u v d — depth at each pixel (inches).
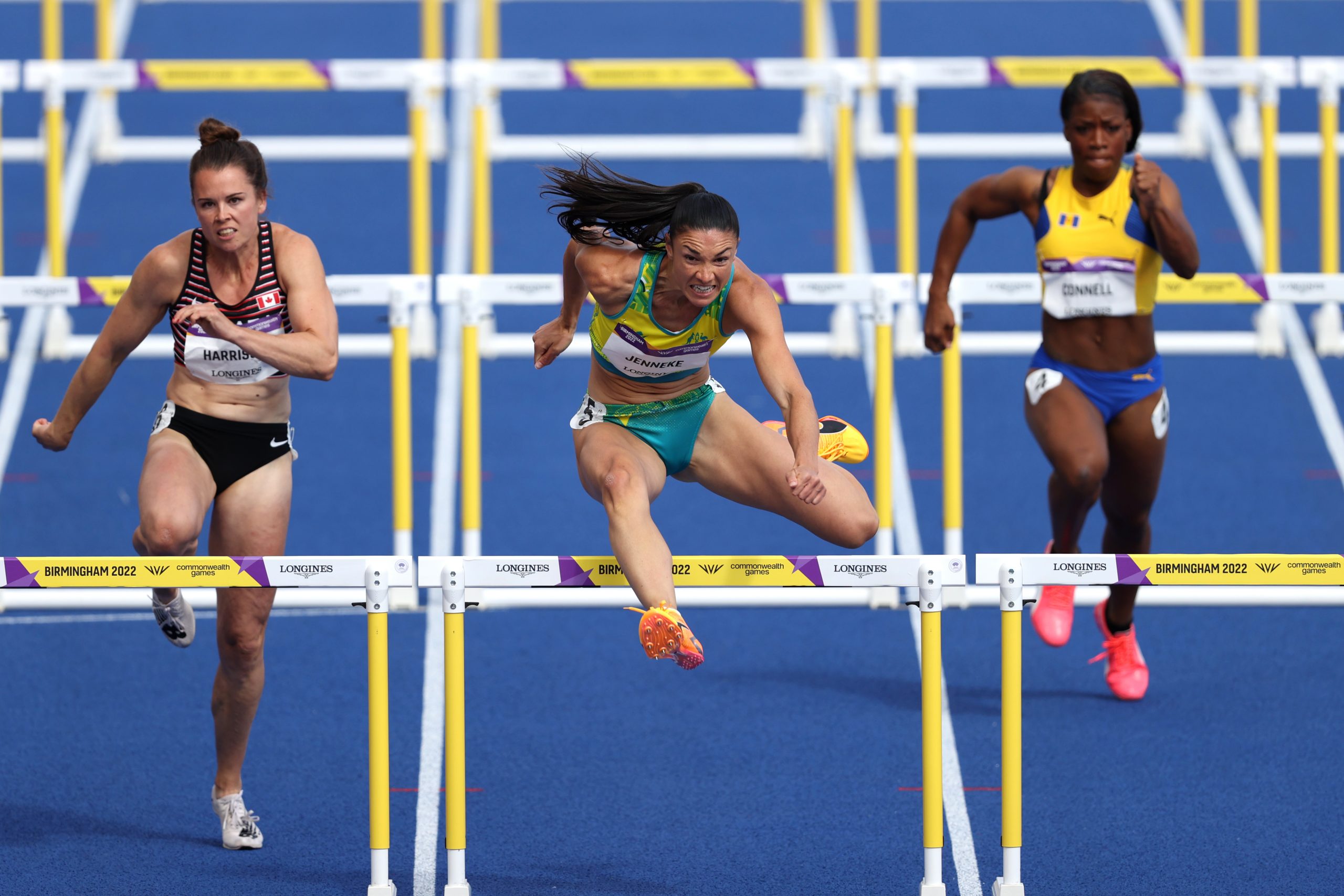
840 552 1015.0
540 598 956.0
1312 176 1514.5
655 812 697.6
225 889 618.5
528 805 706.2
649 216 568.7
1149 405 742.5
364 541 1019.9
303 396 1218.6
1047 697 833.5
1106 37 1732.3
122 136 1567.4
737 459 611.8
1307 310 1354.6
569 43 1749.5
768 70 1112.2
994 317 1332.4
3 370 1219.9
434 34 1499.8
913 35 1750.7
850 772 739.4
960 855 653.3
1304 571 554.6
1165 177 721.0
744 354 1268.5
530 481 1111.6
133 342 611.8
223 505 615.5
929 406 1207.6
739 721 799.7
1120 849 657.6
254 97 1660.9
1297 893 616.4
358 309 1333.7
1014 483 1104.2
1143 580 556.1
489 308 1143.0
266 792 718.5
